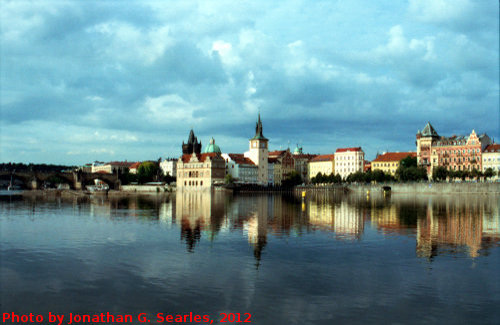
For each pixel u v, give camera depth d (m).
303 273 49.59
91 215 112.38
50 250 61.66
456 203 167.00
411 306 39.75
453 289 44.09
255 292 43.16
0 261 55.03
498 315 37.81
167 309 38.97
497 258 56.84
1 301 40.88
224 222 95.06
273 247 64.06
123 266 52.47
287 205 155.00
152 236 74.00
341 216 109.25
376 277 48.06
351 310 38.75
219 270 50.75
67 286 44.94
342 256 57.97
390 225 89.56
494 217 106.06
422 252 60.69
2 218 104.38
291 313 38.09
